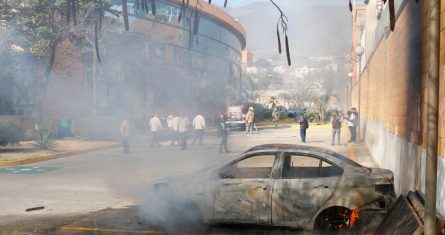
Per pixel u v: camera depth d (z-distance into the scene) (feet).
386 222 20.66
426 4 23.03
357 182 22.29
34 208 30.63
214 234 24.13
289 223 22.95
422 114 23.43
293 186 22.97
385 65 43.37
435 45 11.78
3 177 45.96
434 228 11.98
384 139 43.24
